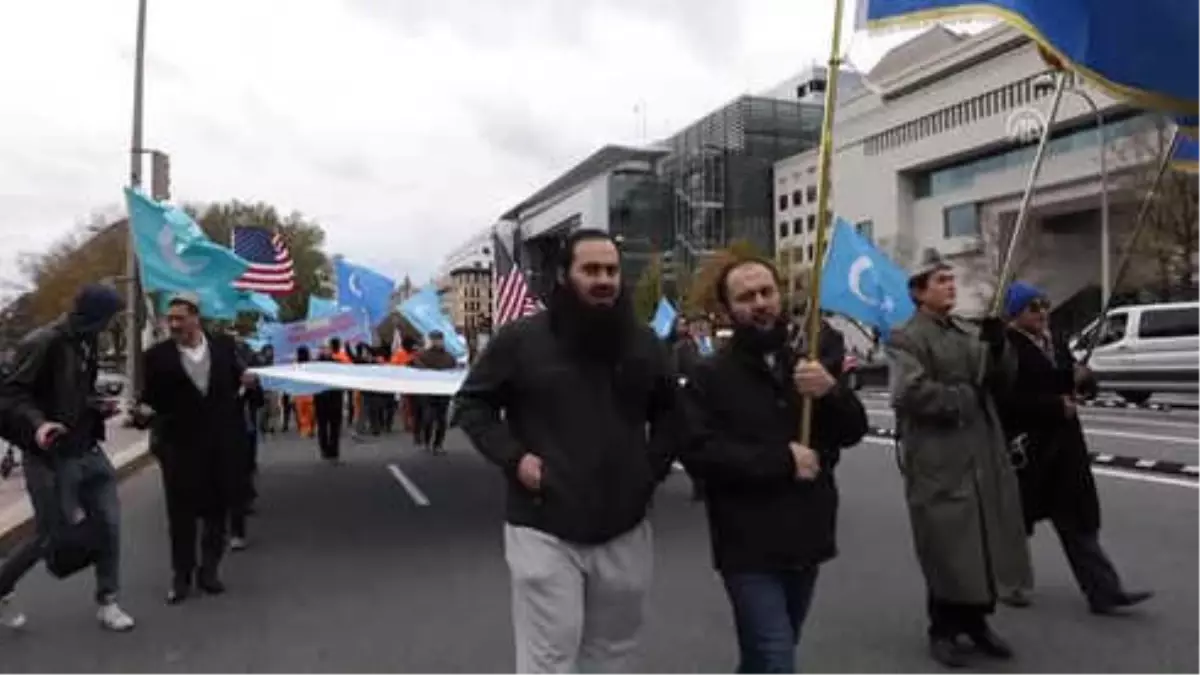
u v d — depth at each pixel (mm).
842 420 3727
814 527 3633
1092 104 23859
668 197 100812
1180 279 36719
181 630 6090
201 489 6867
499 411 3570
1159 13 4293
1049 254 60906
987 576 4895
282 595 6922
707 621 6051
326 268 80938
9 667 5414
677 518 9617
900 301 10602
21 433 5727
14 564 6086
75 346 5996
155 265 10312
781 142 94688
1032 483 5934
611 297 3443
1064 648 5320
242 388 7207
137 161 20344
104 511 6125
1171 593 6352
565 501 3332
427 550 8352
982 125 63781
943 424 4980
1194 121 5078
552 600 3324
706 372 3652
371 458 15547
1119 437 15352
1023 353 5867
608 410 3438
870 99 74562
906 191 72000
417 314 21109
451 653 5512
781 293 4117
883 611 6129
